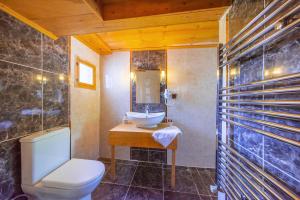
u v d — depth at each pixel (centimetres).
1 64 106
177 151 239
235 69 113
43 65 143
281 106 71
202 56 235
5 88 109
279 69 70
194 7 119
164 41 225
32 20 126
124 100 254
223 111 130
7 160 111
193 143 237
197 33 199
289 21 62
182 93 239
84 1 102
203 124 235
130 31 192
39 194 119
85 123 218
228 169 114
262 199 80
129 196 166
